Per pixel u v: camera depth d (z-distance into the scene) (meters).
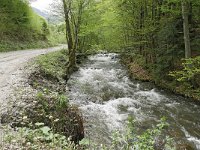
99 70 24.55
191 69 12.85
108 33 34.56
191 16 17.97
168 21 18.12
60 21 26.72
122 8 23.91
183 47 17.50
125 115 12.72
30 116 8.33
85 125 11.03
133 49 27.23
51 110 8.96
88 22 29.20
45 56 22.34
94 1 26.69
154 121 12.02
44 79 15.35
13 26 35.03
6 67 16.52
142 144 5.53
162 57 17.89
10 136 6.30
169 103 14.84
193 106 14.23
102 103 14.68
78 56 30.78
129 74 22.31
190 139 10.20
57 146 6.44
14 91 10.50
